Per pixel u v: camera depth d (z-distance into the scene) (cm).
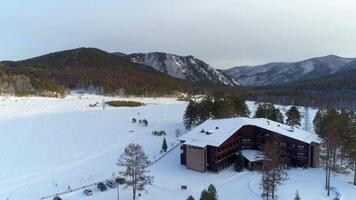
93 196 5578
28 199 5519
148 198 5469
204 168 6712
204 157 6694
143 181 5703
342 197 5494
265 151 5572
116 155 7925
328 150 6138
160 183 6100
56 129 10419
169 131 10306
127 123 11481
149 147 8481
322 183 6138
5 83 17988
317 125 8725
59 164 7300
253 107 16600
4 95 16775
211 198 4500
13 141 8956
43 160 7550
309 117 13050
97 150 8350
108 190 5825
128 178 6406
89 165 7225
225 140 6819
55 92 19388
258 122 7725
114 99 19100
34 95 18025
